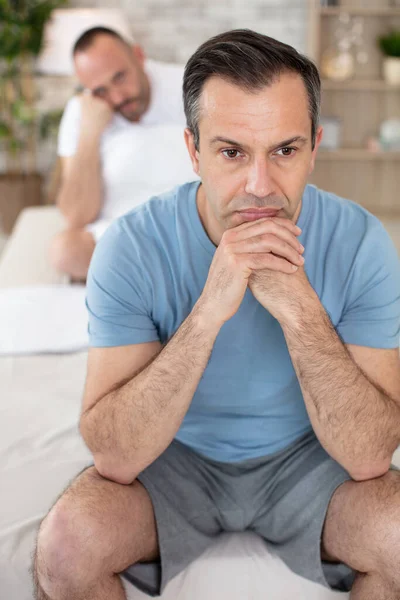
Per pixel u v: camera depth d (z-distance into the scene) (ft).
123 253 3.66
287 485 3.79
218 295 3.33
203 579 3.71
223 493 3.85
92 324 3.67
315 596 3.68
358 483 3.52
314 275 3.68
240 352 3.69
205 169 3.31
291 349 3.45
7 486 4.28
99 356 3.64
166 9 12.85
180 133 8.38
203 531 3.85
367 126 13.56
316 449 3.85
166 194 3.90
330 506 3.58
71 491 3.45
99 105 8.13
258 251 3.30
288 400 3.80
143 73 8.27
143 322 3.67
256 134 3.12
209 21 12.93
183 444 3.95
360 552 3.39
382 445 3.42
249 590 3.71
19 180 13.12
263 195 3.22
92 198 8.19
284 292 3.40
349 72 12.85
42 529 3.33
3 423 4.97
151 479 3.68
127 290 3.63
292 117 3.13
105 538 3.29
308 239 3.70
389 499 3.34
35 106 13.34
